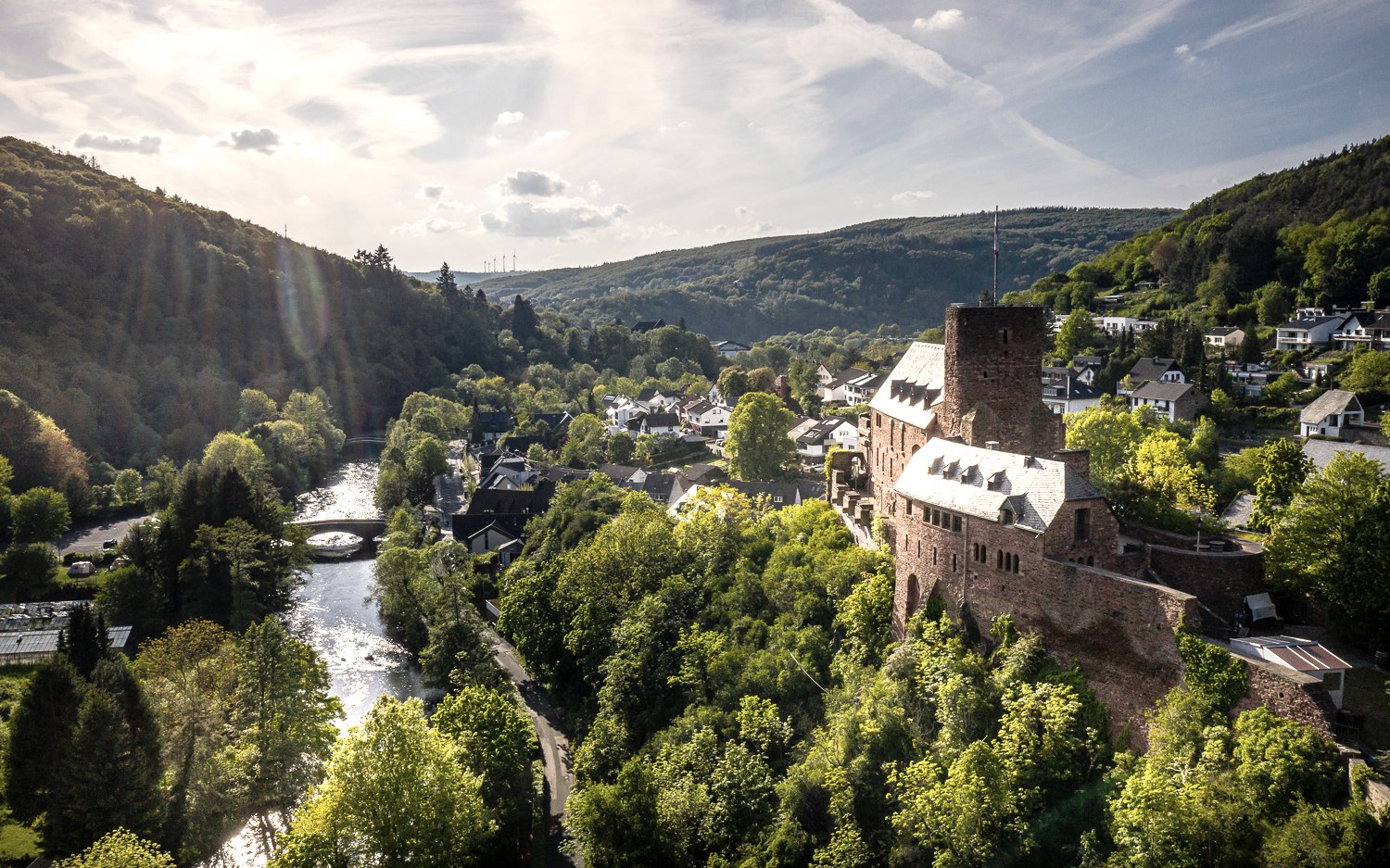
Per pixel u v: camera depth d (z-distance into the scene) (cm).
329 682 9675
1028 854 5397
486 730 7969
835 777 6356
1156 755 5175
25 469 17988
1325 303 19862
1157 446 11106
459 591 11394
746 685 8244
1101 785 5528
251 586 12900
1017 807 5550
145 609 12494
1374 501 5888
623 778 7138
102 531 17675
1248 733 4969
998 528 6694
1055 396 17438
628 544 11169
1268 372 17612
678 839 6919
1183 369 17600
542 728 9844
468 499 19938
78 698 8112
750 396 17725
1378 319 17638
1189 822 4631
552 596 10994
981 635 6881
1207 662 5312
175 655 9931
